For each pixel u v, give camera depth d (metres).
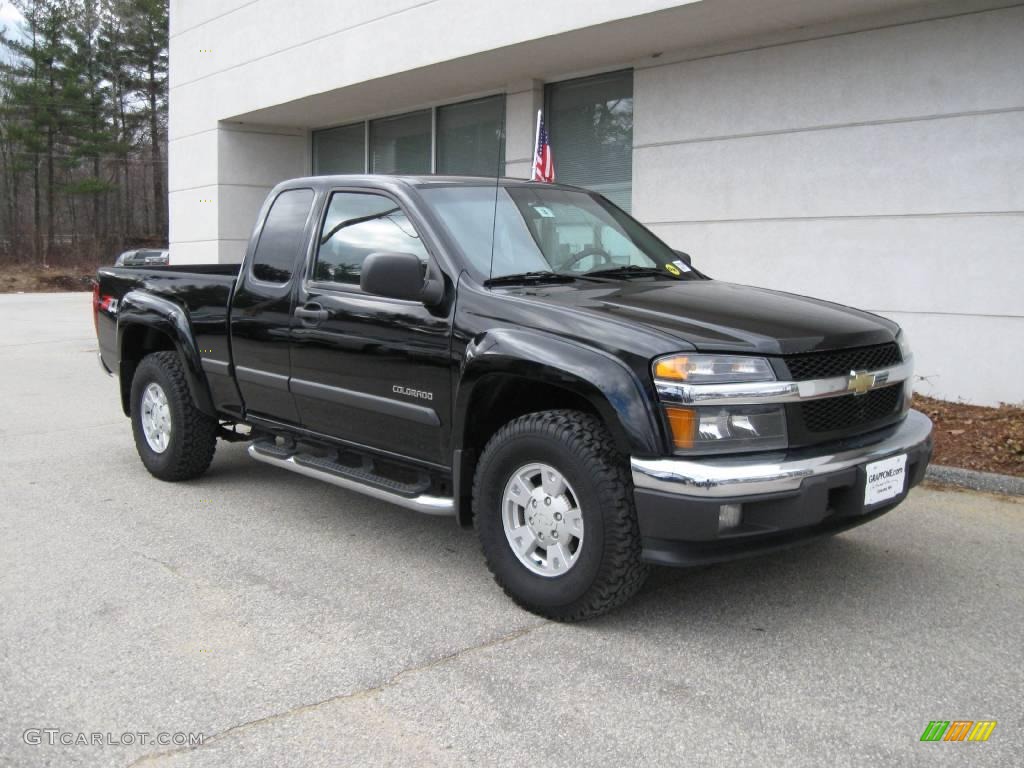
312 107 13.88
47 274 40.12
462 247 4.31
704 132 9.43
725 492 3.34
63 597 4.09
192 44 15.75
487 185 4.86
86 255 49.28
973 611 4.00
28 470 6.45
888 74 8.08
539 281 4.33
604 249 4.89
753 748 2.90
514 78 11.40
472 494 4.22
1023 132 7.39
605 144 10.73
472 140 12.62
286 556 4.68
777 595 4.17
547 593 3.79
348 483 4.69
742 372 3.48
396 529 5.16
